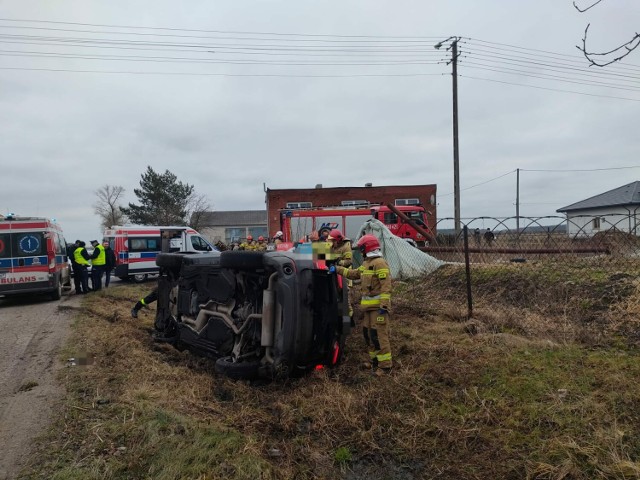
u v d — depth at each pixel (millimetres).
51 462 3281
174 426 3734
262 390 4809
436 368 5188
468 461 3432
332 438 3826
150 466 3191
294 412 4246
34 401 4531
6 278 12164
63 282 14961
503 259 10859
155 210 54438
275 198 33906
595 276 8570
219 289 5484
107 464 3211
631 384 4383
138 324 8367
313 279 4965
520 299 8469
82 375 5250
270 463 3352
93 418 3994
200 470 3135
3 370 5801
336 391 4695
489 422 3959
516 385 4559
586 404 4047
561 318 7039
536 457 3400
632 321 6355
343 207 21453
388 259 12125
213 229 68812
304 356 4859
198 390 4773
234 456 3352
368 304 5480
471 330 6746
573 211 39406
